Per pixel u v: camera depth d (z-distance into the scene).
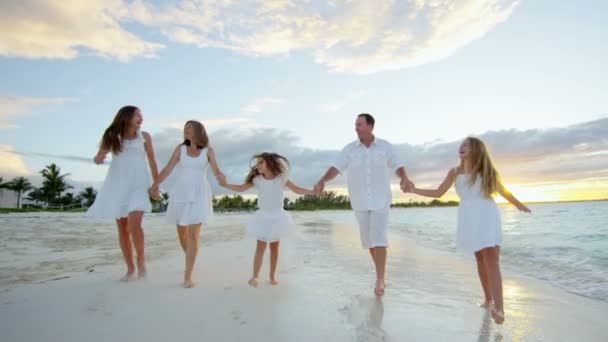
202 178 4.39
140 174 4.41
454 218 30.98
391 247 8.66
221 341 2.53
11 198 69.94
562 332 2.98
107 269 4.90
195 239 4.14
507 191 3.68
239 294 3.74
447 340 2.72
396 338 2.70
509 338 2.82
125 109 4.37
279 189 4.37
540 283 4.95
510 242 10.19
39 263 5.36
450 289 4.32
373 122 4.48
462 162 3.79
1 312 3.06
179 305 3.32
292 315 3.12
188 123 4.44
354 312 3.29
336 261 6.07
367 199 4.35
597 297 4.18
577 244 9.53
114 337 2.57
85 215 4.22
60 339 2.52
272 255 4.35
